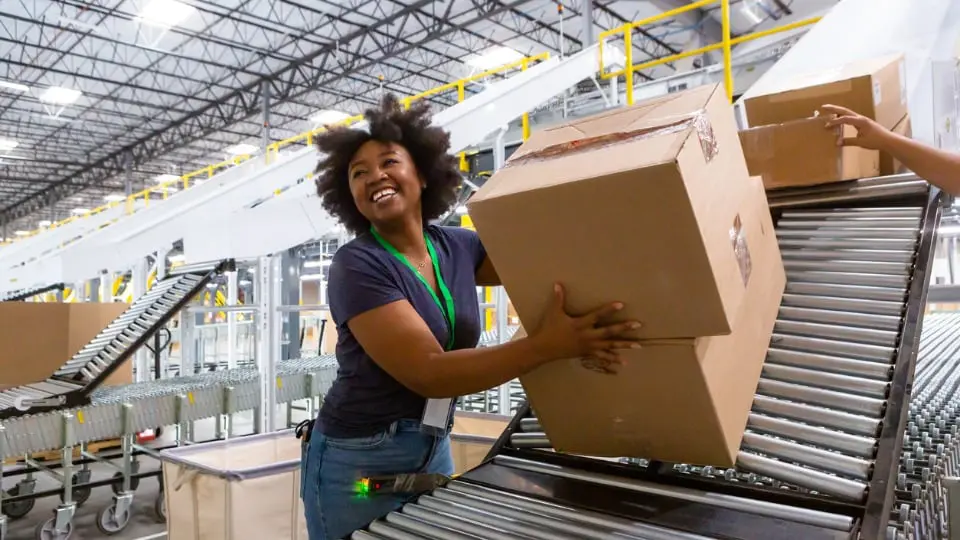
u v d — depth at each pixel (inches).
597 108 224.2
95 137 574.9
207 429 271.0
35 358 169.6
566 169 36.5
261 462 117.3
